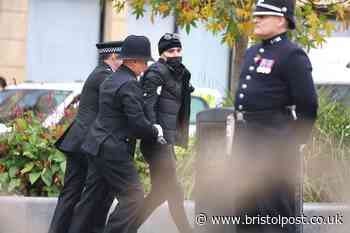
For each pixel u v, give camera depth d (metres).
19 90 30.89
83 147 19.56
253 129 16.06
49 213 22.33
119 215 19.16
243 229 16.19
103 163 19.28
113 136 19.23
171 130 20.50
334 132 23.66
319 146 23.41
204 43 49.81
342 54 33.97
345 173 23.22
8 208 22.28
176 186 20.48
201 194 18.75
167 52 20.67
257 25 16.16
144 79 20.47
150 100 20.33
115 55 20.66
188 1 25.72
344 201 23.03
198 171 18.75
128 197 19.22
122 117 19.25
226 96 26.81
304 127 15.91
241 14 24.91
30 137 23.72
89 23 48.16
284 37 16.11
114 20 47.78
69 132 20.94
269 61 15.98
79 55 48.28
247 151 16.08
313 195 23.06
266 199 16.08
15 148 23.70
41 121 24.81
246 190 16.16
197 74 49.12
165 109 20.53
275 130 15.95
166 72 20.52
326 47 34.28
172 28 48.16
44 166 23.67
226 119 17.69
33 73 47.69
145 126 19.14
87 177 20.00
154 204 20.48
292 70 15.80
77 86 30.84
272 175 16.02
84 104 20.75
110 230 19.16
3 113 29.28
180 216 20.66
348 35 38.12
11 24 46.56
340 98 26.61
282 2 16.03
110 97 19.23
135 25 48.06
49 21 47.78
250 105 16.08
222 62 49.28
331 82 31.77
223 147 18.55
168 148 20.34
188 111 21.06
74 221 20.23
